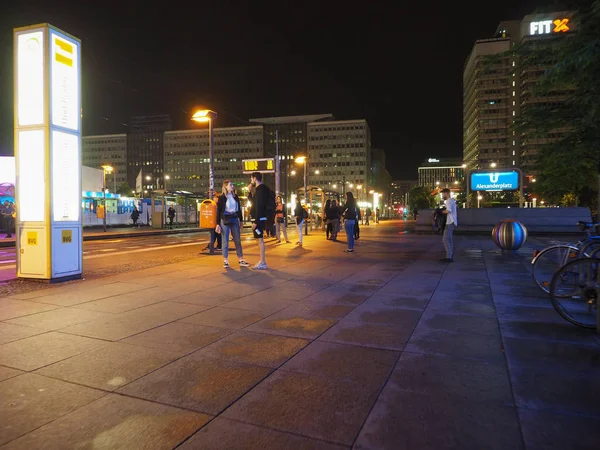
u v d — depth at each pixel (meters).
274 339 4.15
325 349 3.85
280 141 163.38
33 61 7.17
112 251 14.07
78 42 7.67
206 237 23.58
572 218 21.67
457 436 2.37
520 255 11.52
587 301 4.58
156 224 34.66
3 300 5.91
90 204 34.34
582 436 2.36
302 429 2.46
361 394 2.92
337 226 17.83
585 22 5.91
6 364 3.49
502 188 24.70
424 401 2.80
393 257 11.22
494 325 4.61
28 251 7.37
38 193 7.26
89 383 3.11
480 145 132.25
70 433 2.42
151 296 6.20
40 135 7.19
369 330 4.44
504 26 124.69
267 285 7.07
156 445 2.30
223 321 4.81
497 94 131.00
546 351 3.76
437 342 4.04
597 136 6.73
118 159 181.00
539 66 6.98
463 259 10.66
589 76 6.06
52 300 5.91
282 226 16.52
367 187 153.88
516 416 2.59
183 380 3.17
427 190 108.88
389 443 2.31
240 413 2.65
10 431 2.44
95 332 4.38
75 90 7.63
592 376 3.20
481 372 3.29
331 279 7.66
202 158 170.00
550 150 7.45
